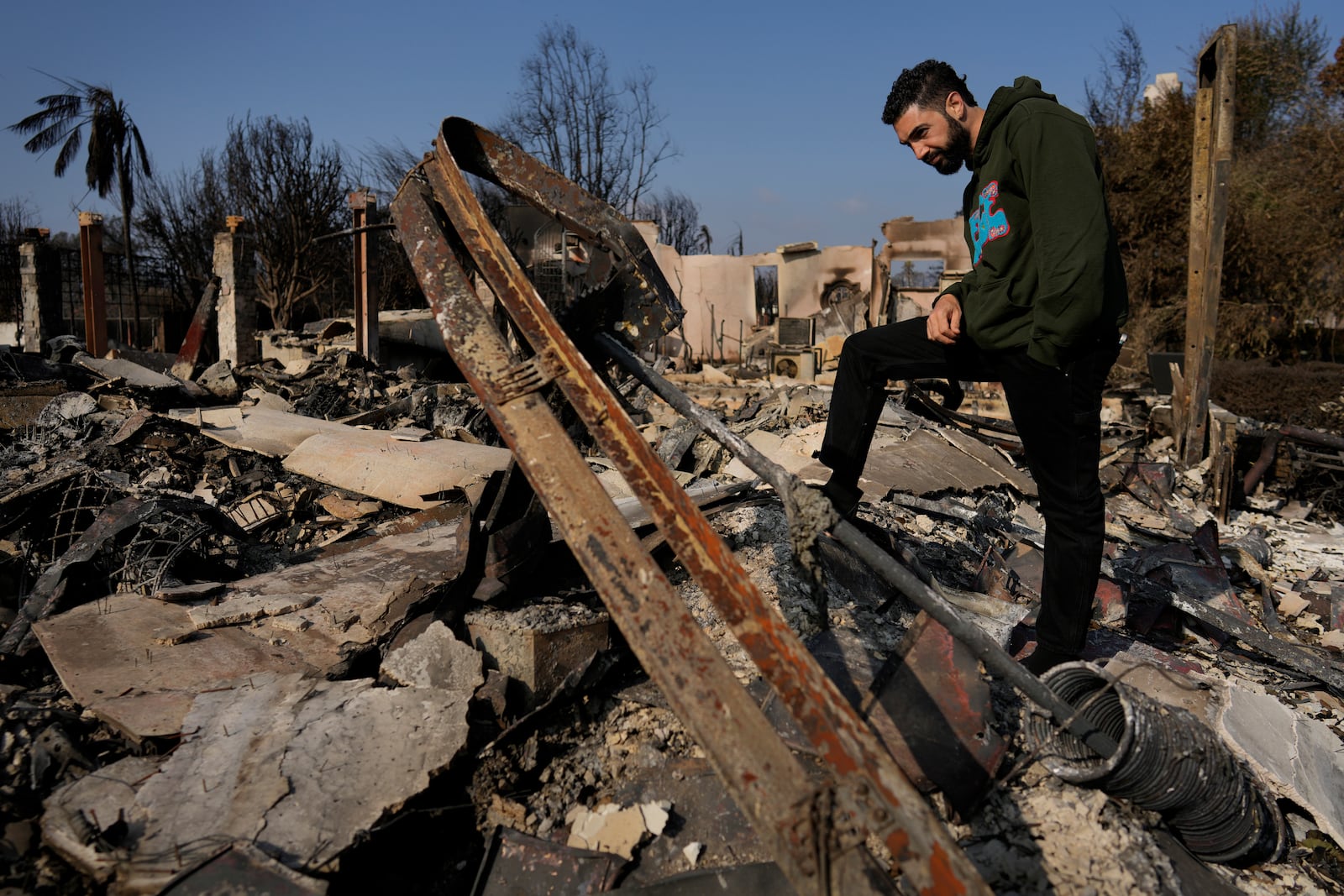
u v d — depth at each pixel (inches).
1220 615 132.0
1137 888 71.3
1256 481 253.4
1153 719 76.5
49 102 602.9
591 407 74.0
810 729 55.3
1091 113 756.0
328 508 179.2
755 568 125.8
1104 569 142.2
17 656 102.4
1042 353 81.0
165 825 69.1
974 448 225.9
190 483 192.2
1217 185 265.0
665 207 1354.6
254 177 840.3
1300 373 385.1
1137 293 649.0
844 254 808.3
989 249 87.1
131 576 122.4
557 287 284.0
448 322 81.9
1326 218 555.8
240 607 112.6
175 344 716.0
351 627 108.8
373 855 73.2
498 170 101.4
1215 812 77.4
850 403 99.7
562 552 119.4
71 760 79.5
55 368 286.8
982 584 135.9
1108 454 284.8
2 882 64.9
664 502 68.6
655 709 97.1
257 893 62.2
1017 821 79.0
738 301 849.5
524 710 95.0
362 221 411.8
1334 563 195.5
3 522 142.0
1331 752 101.5
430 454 194.9
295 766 76.9
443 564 133.6
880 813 51.1
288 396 324.5
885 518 168.2
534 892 71.2
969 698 82.7
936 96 91.9
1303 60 751.7
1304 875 80.7
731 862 74.0
